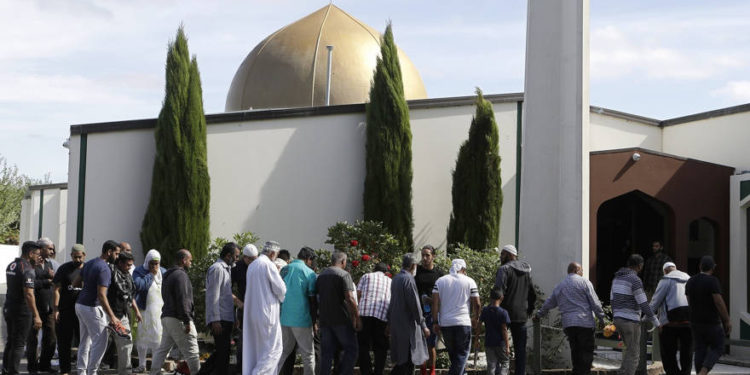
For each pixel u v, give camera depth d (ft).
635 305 36.70
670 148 65.10
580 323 35.09
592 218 52.31
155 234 52.29
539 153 44.62
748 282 53.52
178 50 53.47
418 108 56.49
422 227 55.88
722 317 37.06
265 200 55.26
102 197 55.26
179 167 52.47
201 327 45.75
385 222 53.21
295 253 54.80
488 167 53.06
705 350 37.68
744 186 53.88
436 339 37.91
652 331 44.80
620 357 47.09
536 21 45.29
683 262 53.62
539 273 43.98
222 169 55.06
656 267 51.55
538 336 39.27
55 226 97.19
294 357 36.22
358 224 49.32
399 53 79.46
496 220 53.16
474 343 41.78
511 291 35.83
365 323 35.42
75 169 55.83
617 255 60.49
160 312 39.60
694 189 54.44
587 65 43.29
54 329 41.50
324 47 74.02
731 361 48.47
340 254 34.58
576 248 42.63
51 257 42.01
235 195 55.06
